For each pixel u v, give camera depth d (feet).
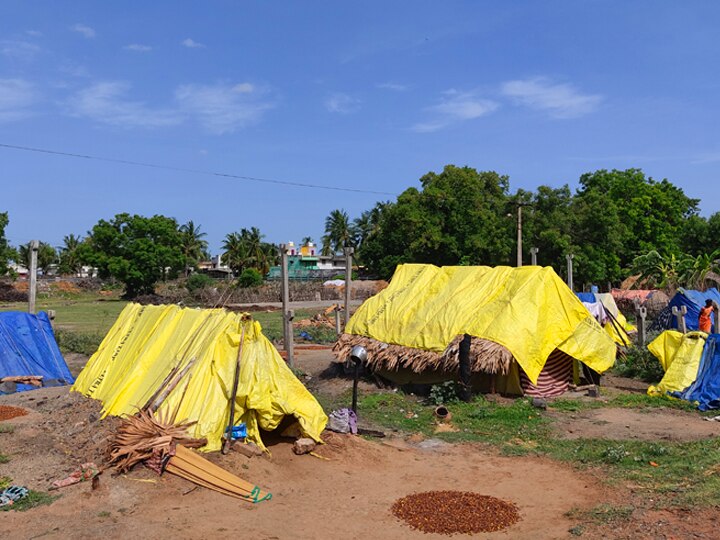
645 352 66.59
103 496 29.22
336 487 32.45
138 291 249.96
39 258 392.68
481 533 26.43
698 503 27.17
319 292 231.30
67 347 88.48
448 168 188.65
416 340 57.36
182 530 26.16
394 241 201.26
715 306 65.05
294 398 38.29
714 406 48.75
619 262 199.31
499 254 174.81
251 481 31.96
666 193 215.51
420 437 43.16
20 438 38.73
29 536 25.39
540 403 49.73
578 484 32.53
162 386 37.27
